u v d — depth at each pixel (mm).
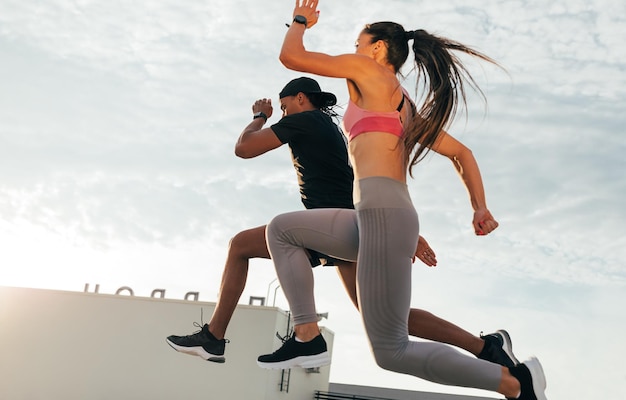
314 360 3520
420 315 3820
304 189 4137
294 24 3404
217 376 26094
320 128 4043
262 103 4223
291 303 3557
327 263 3973
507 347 3729
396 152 3279
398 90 3371
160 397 26750
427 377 3176
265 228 3844
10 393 28109
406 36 3463
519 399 3104
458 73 3340
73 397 27547
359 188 3260
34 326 28453
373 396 33125
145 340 27391
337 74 3328
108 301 28000
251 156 4039
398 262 3182
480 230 3469
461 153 3520
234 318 26109
